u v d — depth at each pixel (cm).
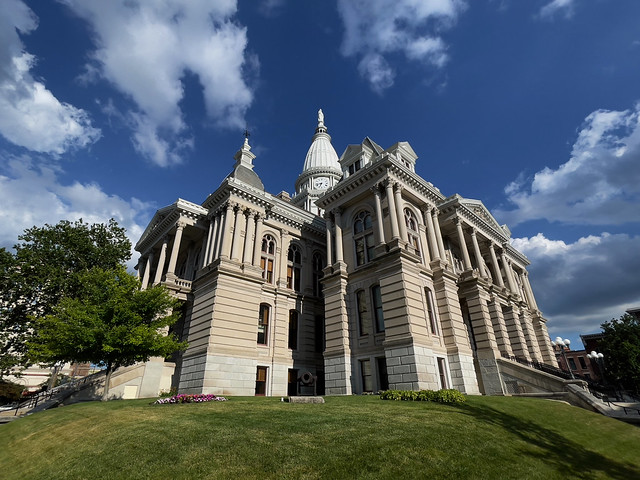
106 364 2464
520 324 4106
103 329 2211
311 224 4147
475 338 3184
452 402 1769
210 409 1585
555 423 1714
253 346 3061
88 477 991
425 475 912
